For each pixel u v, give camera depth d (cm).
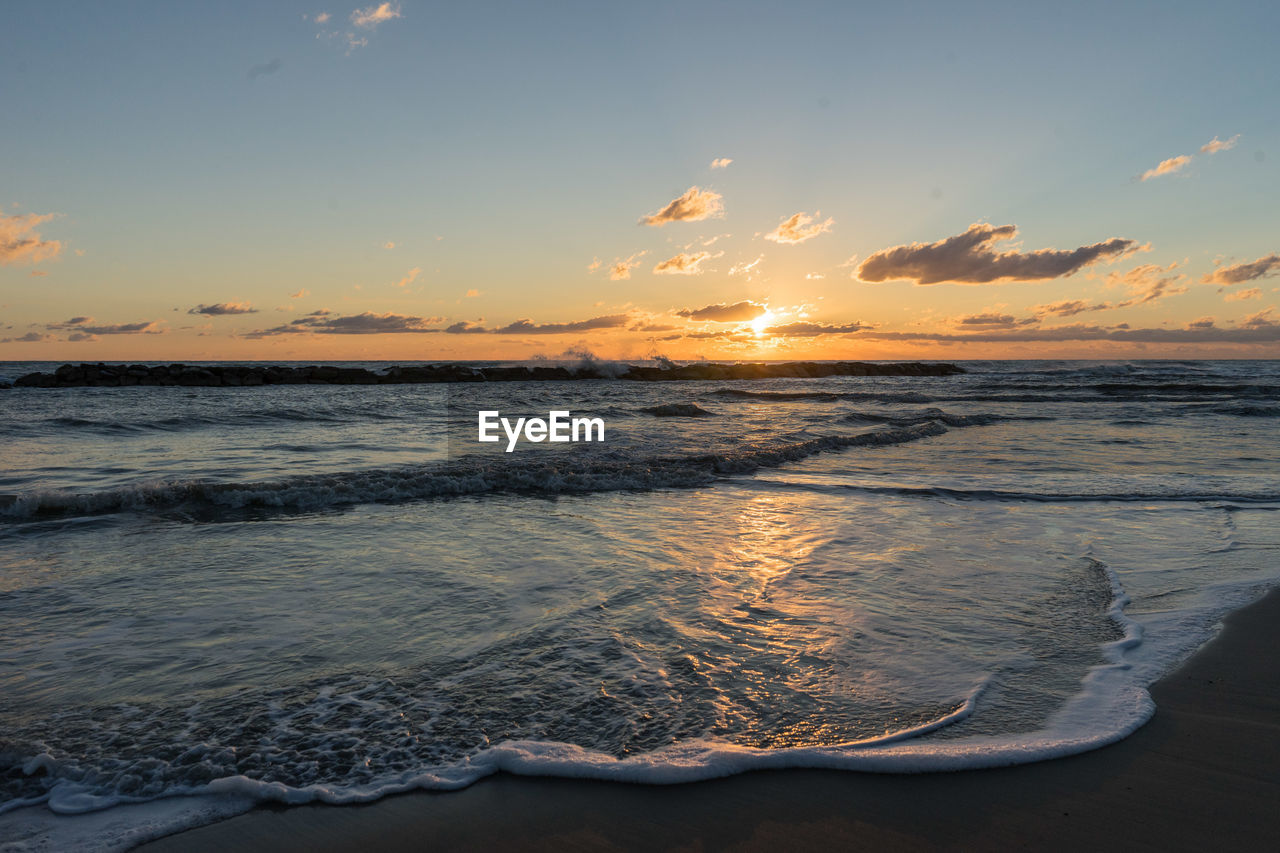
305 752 279
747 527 691
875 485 938
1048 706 314
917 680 342
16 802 246
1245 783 256
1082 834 229
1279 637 396
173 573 518
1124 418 2002
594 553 586
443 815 243
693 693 329
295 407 2228
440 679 343
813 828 234
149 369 3631
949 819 238
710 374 4859
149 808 245
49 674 344
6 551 578
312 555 572
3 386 3084
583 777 263
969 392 3388
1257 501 823
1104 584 502
